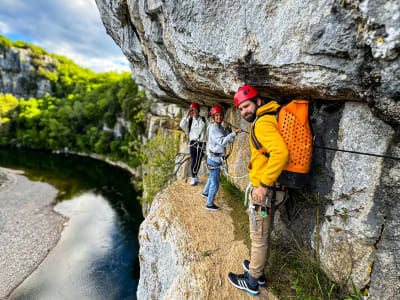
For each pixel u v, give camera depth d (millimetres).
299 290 2029
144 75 5871
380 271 1679
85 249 10984
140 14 3248
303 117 1625
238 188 4434
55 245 11297
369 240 1726
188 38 2322
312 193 2182
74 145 40094
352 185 1807
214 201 3992
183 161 7477
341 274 1937
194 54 2416
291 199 2500
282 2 1486
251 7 1663
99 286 8711
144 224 3973
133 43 4551
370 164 1678
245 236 3021
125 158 29047
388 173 1587
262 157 1722
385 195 1618
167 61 3348
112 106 32656
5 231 12414
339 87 1564
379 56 1185
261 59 1817
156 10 2654
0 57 73375
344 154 1854
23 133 44875
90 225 13328
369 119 1662
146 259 3773
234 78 2285
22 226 13094
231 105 4641
